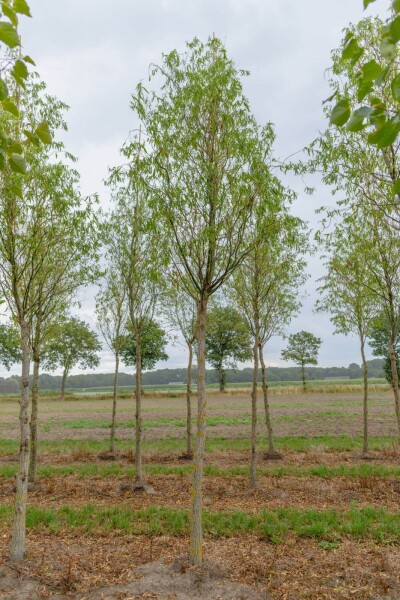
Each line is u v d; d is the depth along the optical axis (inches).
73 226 298.8
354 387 1993.1
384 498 373.4
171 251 250.5
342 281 544.4
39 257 282.2
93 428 933.2
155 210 247.4
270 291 505.0
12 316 290.5
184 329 621.9
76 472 498.6
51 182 271.4
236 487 418.6
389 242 429.4
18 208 260.5
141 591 211.2
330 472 464.4
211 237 232.4
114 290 566.9
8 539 283.6
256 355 439.8
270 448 569.0
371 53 290.8
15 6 91.4
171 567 235.5
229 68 255.9
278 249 443.5
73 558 251.6
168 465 538.6
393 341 475.2
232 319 1878.7
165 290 482.6
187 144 243.6
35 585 217.2
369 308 550.0
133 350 1716.3
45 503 374.0
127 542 278.2
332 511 327.6
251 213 251.3
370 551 257.3
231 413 1182.9
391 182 269.3
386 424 887.7
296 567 237.6
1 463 565.0
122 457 596.7
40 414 1288.1
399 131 82.2
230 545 271.4
